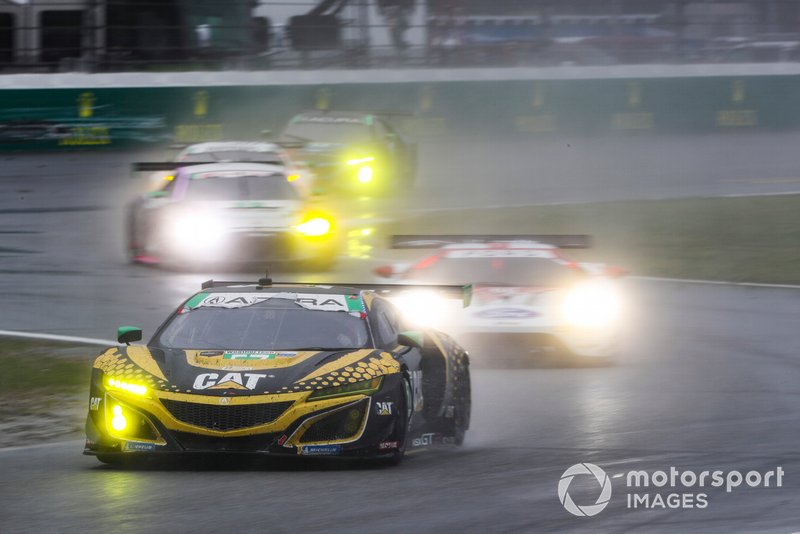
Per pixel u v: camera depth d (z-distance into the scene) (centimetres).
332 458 2600
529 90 11362
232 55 10519
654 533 1938
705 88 12056
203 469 2470
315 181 8562
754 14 12625
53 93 9512
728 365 4219
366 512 2052
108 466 2547
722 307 5531
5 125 9419
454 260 4650
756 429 3109
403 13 11125
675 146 11775
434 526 1955
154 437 2403
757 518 2050
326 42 10912
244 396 2381
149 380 2438
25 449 2877
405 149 9488
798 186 10281
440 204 8988
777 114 12388
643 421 3244
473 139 11238
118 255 6375
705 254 7281
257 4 10606
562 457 2695
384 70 10994
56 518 1998
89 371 4059
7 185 8444
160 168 6228
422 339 2716
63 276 5797
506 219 8394
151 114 9825
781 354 4422
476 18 11444
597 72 11769
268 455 2614
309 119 9238
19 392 3744
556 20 11806
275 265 6078
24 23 9844
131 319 4869
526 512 2072
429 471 2473
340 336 2656
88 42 9950
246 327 2677
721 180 10444
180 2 10225
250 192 6056
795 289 6028
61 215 7575
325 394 2411
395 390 2495
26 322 4834
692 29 12412
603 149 11512
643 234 8012
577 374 4066
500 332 4191
